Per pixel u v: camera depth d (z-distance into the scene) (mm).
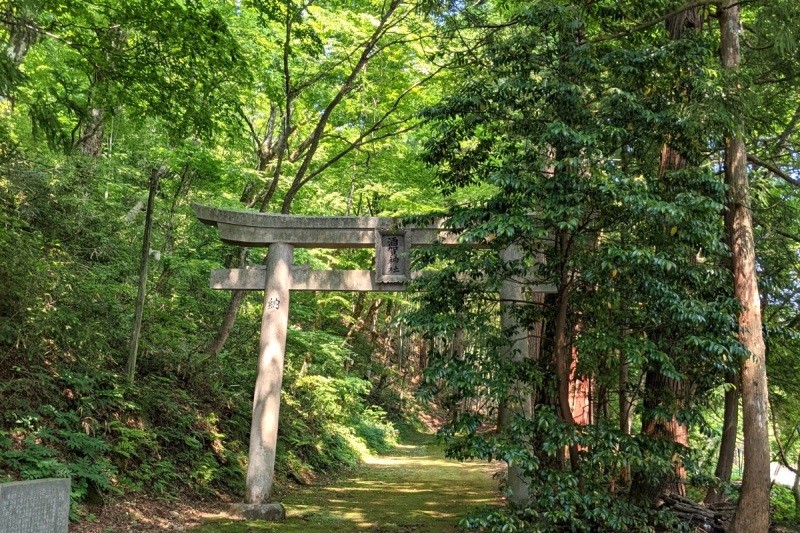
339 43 12062
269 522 7543
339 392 15875
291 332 13320
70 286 8445
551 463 6500
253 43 11234
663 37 7328
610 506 5551
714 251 5641
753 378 6129
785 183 9188
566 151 5680
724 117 5785
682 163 7406
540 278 6871
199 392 10211
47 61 9711
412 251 6375
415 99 12914
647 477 5699
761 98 7059
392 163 15094
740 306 5812
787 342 8359
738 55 6883
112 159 11875
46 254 8805
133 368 8352
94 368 7957
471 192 12477
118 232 11461
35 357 7273
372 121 13750
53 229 9766
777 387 9727
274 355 8344
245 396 11352
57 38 6754
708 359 5660
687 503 6934
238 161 13141
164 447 8281
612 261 5367
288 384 13836
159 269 11625
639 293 5586
